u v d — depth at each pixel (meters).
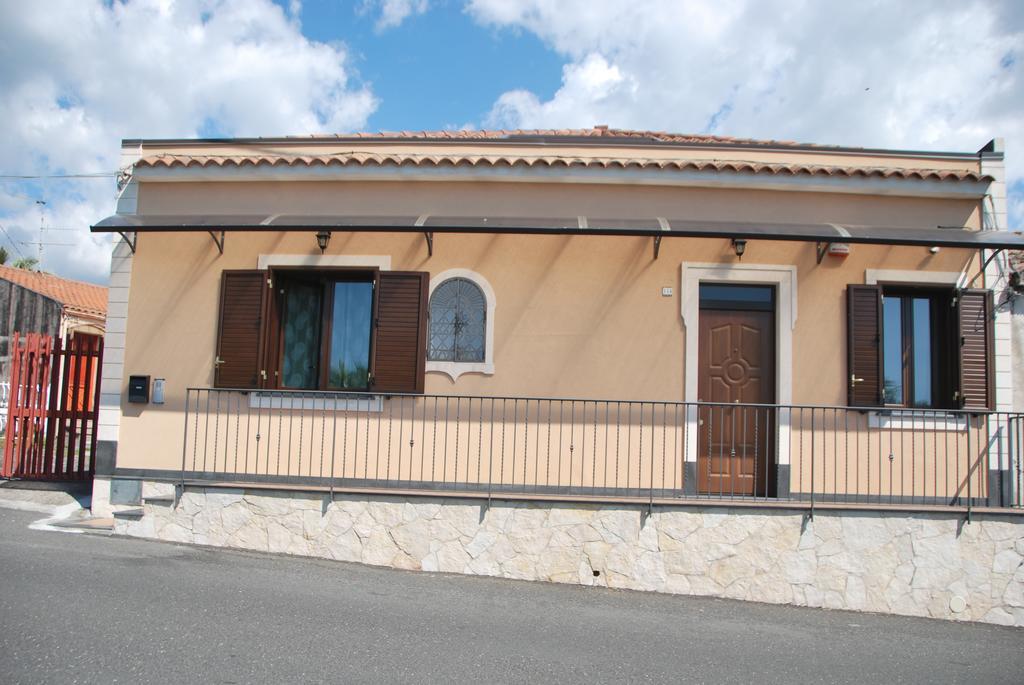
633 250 8.29
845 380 8.15
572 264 8.30
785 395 8.13
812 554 7.04
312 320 8.68
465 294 8.34
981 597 7.02
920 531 7.07
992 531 7.09
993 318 8.15
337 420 8.29
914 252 8.24
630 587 7.01
